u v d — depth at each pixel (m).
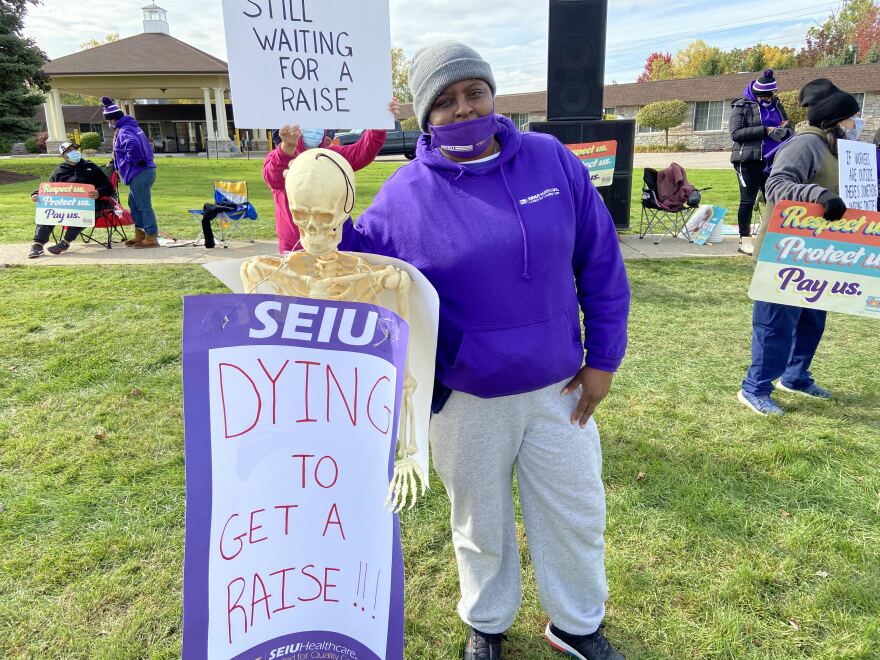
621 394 4.08
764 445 3.38
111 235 9.01
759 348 3.72
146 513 2.88
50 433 3.57
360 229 1.72
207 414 1.33
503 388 1.65
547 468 1.77
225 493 1.37
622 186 8.61
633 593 2.38
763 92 7.40
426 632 2.26
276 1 1.56
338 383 1.41
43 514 2.87
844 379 4.22
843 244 3.17
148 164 8.43
